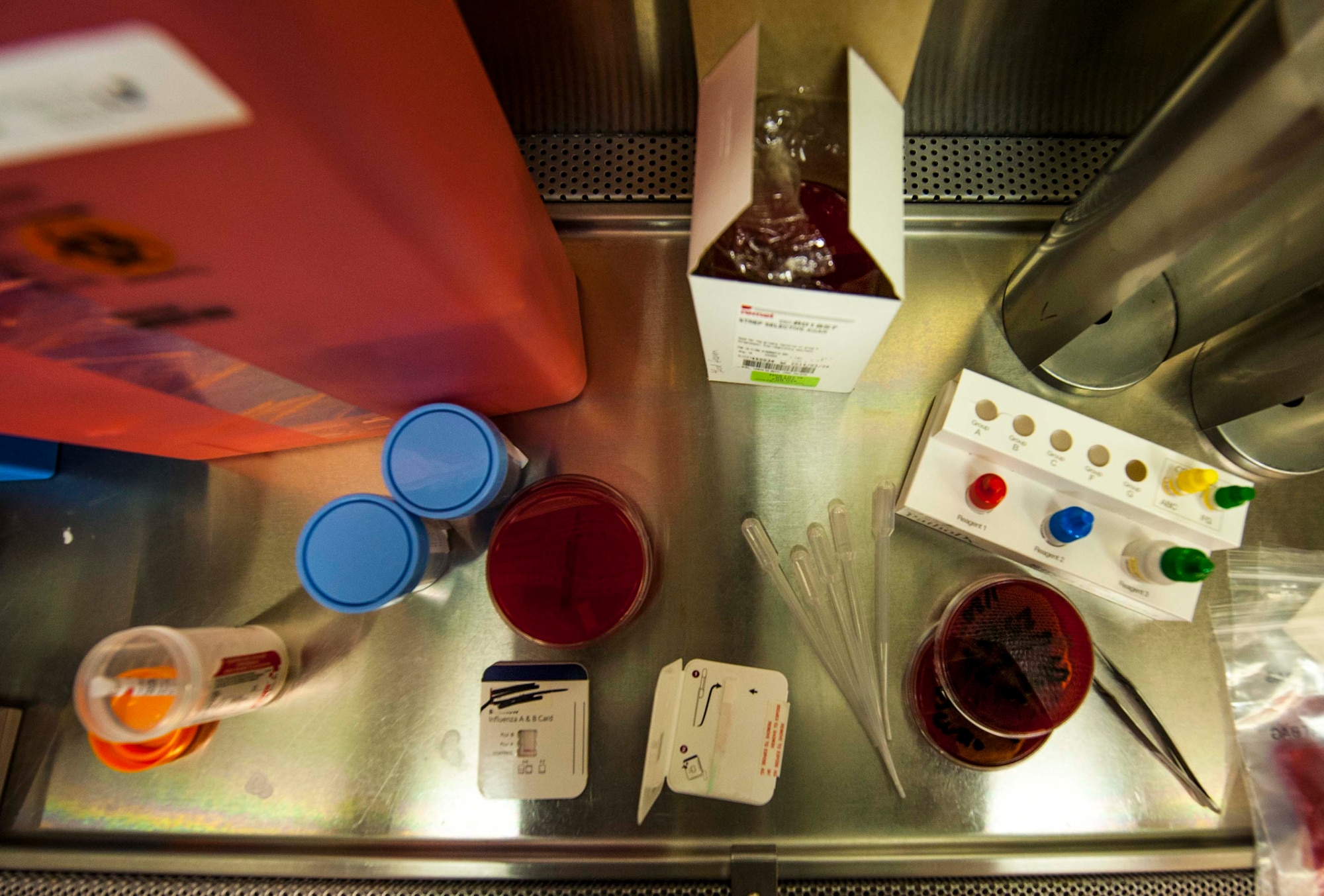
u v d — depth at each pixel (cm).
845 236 54
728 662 72
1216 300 67
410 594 73
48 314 38
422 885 69
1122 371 75
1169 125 48
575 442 77
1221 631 72
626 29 70
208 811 71
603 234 82
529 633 68
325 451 78
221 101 26
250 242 35
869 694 71
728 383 77
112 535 77
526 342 57
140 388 51
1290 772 69
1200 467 64
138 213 31
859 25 50
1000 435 65
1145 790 70
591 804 70
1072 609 66
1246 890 67
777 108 57
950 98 77
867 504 75
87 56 23
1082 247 61
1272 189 54
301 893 69
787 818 69
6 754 72
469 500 64
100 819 72
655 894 67
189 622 75
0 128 25
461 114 40
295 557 74
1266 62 40
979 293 79
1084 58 71
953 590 73
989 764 67
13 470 75
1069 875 68
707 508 75
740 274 52
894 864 68
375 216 35
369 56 30
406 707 73
